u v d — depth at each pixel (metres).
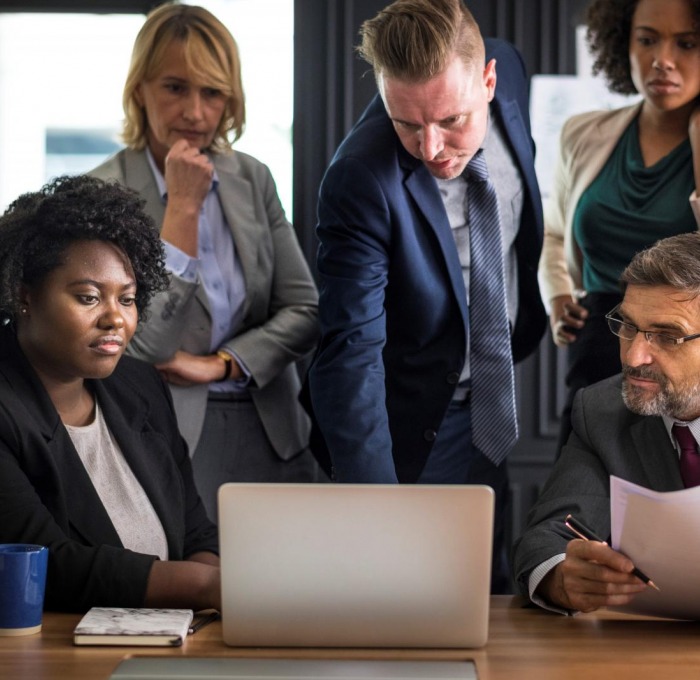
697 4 2.72
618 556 1.70
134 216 2.08
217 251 3.00
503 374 2.68
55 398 2.03
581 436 2.14
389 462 2.42
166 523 2.09
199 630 1.69
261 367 2.96
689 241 1.92
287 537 1.57
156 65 2.96
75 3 3.84
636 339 1.93
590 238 2.94
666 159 2.84
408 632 1.59
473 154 2.41
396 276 2.57
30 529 1.83
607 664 1.52
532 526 2.03
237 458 2.97
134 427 2.14
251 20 3.80
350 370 2.44
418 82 2.25
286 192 3.84
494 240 2.65
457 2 2.33
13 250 1.97
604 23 2.95
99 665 1.50
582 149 3.01
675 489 2.01
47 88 3.88
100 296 1.98
